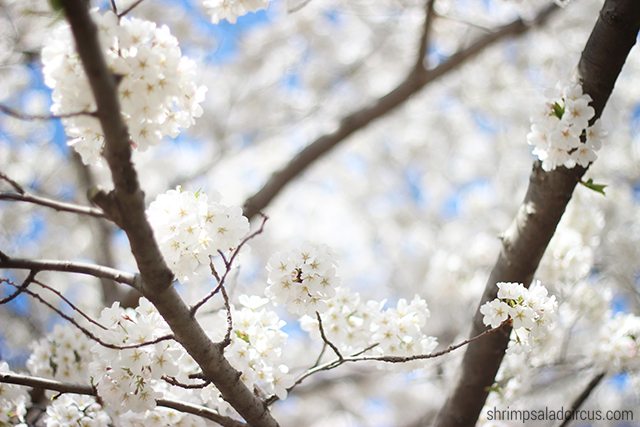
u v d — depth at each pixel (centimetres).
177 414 236
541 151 221
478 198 609
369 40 647
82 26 137
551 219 242
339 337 236
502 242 260
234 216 194
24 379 206
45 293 527
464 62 501
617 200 496
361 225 690
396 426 609
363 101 657
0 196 167
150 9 577
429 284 520
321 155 461
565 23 556
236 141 641
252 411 211
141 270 171
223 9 212
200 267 202
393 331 231
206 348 193
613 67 223
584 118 213
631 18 217
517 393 305
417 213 682
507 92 616
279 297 208
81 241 588
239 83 648
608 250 459
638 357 307
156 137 177
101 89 144
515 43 602
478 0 600
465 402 271
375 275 664
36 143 609
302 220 696
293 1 363
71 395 245
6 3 427
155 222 191
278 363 221
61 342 274
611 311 361
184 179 564
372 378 583
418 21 544
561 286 346
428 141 678
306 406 614
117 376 200
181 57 180
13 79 574
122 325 202
